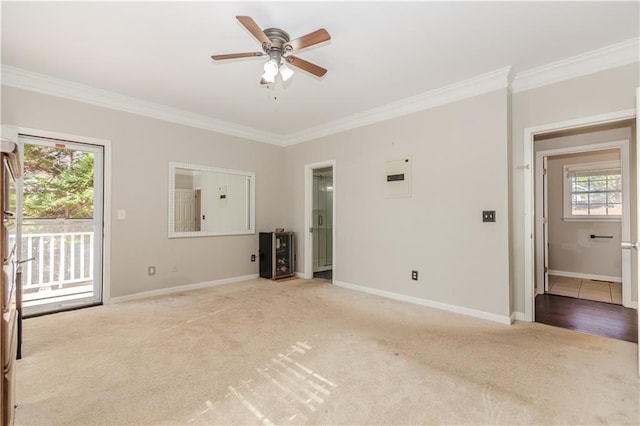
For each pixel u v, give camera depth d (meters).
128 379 2.02
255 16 2.22
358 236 4.40
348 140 4.55
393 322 3.09
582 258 5.27
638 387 1.92
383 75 3.17
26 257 3.42
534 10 2.16
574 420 1.62
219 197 4.78
